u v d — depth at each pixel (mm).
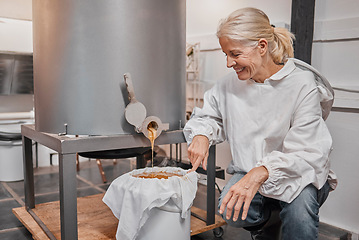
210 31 3121
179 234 1534
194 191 1540
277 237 1753
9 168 3338
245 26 1463
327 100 1638
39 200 2750
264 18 1529
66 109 1687
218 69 3023
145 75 1713
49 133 1751
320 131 1539
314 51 2355
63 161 1548
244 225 1733
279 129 1622
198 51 3094
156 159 2748
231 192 1338
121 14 1633
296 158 1432
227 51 1525
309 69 1656
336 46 2248
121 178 1567
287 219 1481
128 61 1667
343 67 2223
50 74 1704
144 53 1697
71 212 1592
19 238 2076
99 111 1666
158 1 1716
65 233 1587
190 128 1780
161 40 1747
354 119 2182
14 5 3967
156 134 1705
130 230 1465
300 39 2234
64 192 1565
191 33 3326
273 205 1728
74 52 1646
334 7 2244
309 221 1441
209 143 1766
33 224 2021
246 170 1709
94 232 1867
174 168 1691
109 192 1571
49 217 2098
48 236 1830
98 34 1628
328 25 2254
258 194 1683
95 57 1640
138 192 1430
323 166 1488
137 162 2660
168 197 1427
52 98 1714
